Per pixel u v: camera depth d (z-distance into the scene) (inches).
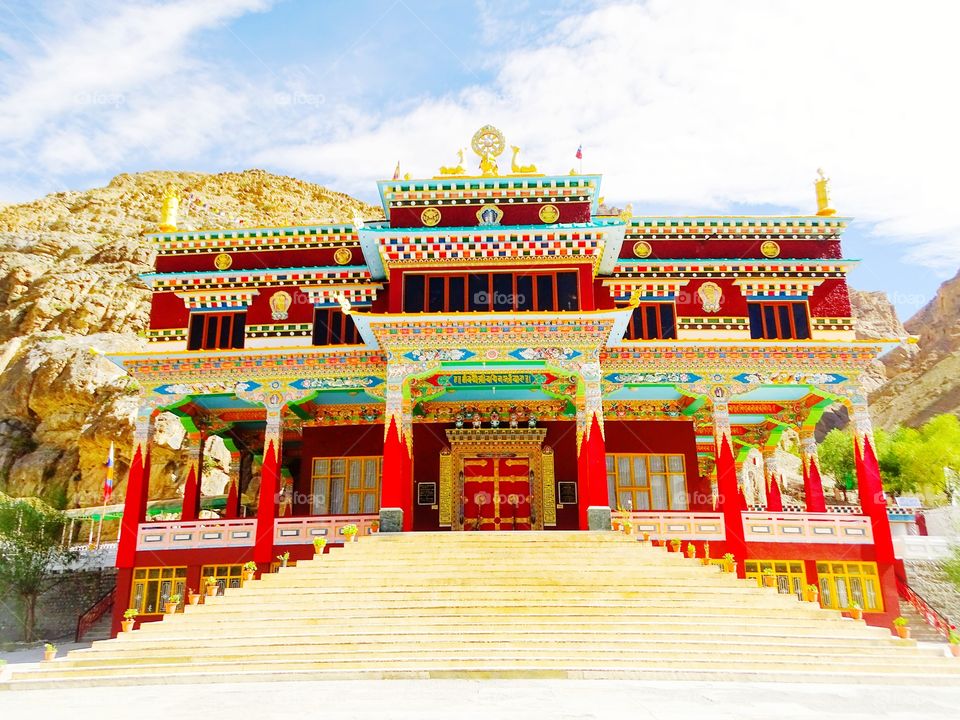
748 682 593.0
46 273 3260.3
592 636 679.1
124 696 552.7
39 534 1411.2
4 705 524.4
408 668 606.2
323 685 571.5
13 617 1354.6
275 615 732.7
